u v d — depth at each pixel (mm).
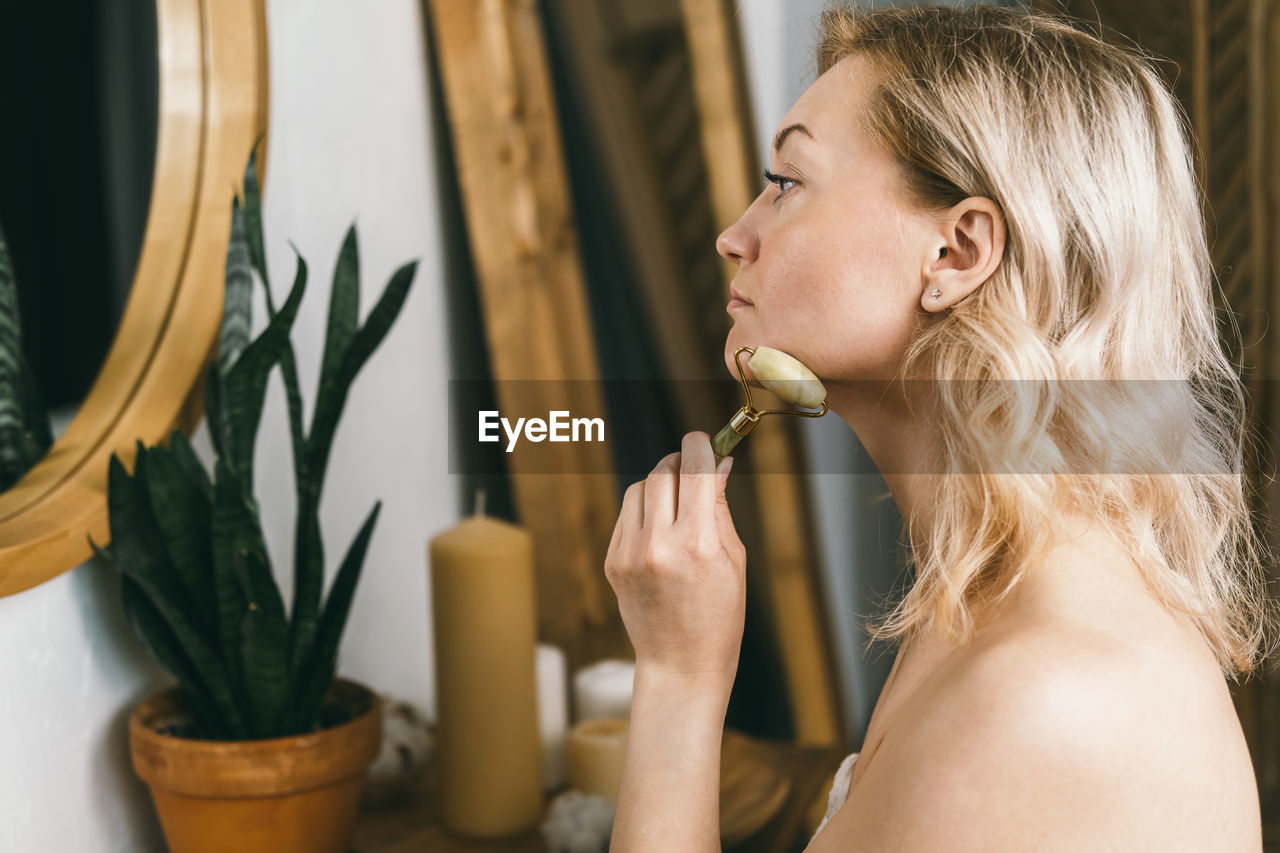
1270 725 1660
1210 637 851
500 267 1449
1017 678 704
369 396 1365
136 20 1162
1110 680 704
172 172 1138
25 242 1130
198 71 1146
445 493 1493
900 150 795
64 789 1013
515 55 1443
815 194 818
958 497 778
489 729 1165
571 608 1518
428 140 1444
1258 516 1557
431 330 1458
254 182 1028
